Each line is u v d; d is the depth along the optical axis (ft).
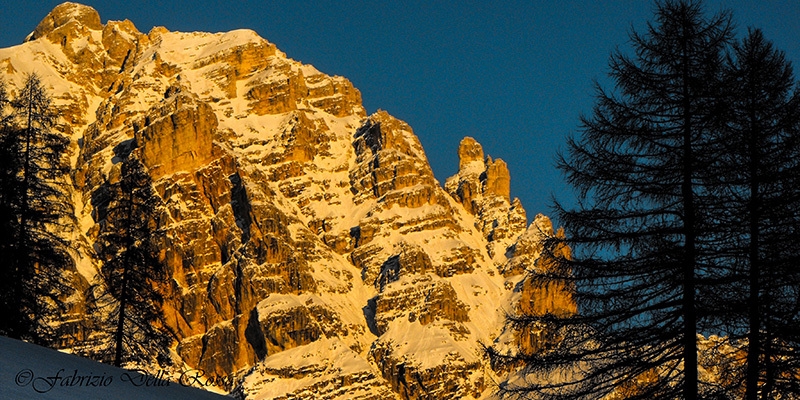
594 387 194.08
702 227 195.31
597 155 199.52
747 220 196.24
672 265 194.08
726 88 200.95
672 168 196.44
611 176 197.16
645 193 196.75
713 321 195.52
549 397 194.59
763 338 198.59
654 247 196.03
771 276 197.36
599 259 197.47
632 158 198.59
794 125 202.39
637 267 195.93
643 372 193.67
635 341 194.29
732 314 192.65
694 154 196.03
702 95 199.00
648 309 195.00
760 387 201.67
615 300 196.44
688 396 190.49
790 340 196.24
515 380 200.44
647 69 201.87
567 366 196.65
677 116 199.31
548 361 196.95
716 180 196.75
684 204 196.65
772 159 202.08
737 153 196.95
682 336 195.11
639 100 200.54
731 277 193.16
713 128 198.18
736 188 199.52
